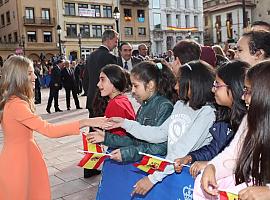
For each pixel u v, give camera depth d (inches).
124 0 1785.2
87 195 159.5
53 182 177.8
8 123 105.5
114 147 110.4
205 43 2304.4
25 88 108.0
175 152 90.1
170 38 1977.1
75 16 1680.6
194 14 2089.1
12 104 105.3
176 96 107.7
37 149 111.3
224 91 81.3
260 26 114.4
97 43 1752.0
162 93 107.7
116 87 126.3
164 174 90.7
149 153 100.4
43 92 869.8
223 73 81.3
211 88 90.1
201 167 81.8
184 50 120.0
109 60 191.8
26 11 1595.7
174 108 97.7
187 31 2044.8
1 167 104.9
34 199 108.9
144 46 343.9
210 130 87.6
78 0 1681.8
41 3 1612.9
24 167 105.3
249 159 60.5
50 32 1642.5
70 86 459.5
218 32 2064.5
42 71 1050.7
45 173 112.0
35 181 109.2
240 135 71.9
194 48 121.3
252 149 59.1
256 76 59.5
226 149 74.7
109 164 111.4
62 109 475.2
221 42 2241.6
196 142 89.4
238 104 78.8
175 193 90.3
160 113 102.7
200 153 88.4
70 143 262.4
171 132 94.7
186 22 2073.1
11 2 1649.9
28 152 107.4
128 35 1822.1
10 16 1684.3
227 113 85.1
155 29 1909.4
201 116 90.0
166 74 108.5
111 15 1779.0
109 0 1759.4
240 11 2119.8
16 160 104.6
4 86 107.2
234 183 71.1
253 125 58.9
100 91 139.8
